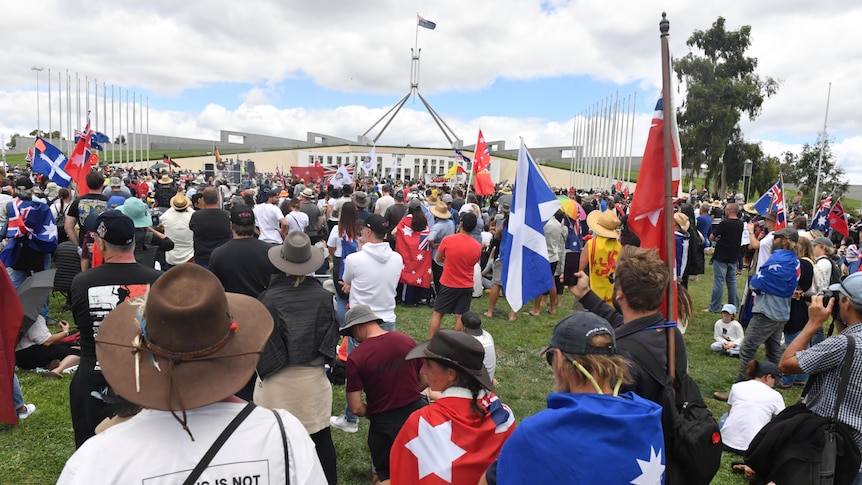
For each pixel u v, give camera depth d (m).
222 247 4.54
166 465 1.42
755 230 14.73
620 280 2.71
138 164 62.31
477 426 2.55
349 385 3.63
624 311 2.74
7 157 69.81
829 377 3.13
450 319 8.88
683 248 8.45
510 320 8.94
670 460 2.38
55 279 4.68
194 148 88.06
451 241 6.82
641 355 2.50
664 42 3.02
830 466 3.03
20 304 4.56
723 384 6.64
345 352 5.76
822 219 19.03
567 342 2.13
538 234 3.95
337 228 7.05
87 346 3.16
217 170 40.94
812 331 3.29
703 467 2.32
